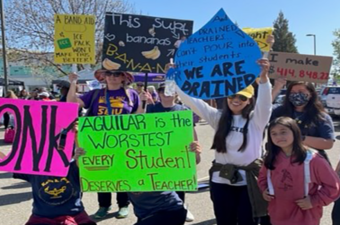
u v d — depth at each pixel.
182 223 3.16
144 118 2.97
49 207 3.11
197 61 3.19
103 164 3.01
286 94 3.63
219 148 3.13
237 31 3.10
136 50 4.05
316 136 3.44
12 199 5.54
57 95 20.92
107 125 3.00
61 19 4.20
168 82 4.77
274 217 2.97
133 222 4.55
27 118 3.05
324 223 4.33
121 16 4.02
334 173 2.80
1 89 20.38
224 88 3.09
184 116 2.94
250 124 3.09
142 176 2.98
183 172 2.95
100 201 4.73
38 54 23.25
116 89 4.28
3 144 10.31
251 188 3.04
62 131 3.03
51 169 3.02
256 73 3.01
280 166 2.90
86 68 21.72
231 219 3.17
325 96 16.75
